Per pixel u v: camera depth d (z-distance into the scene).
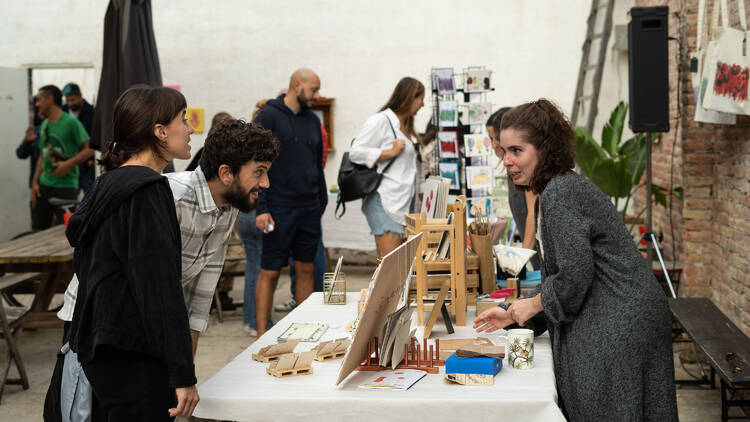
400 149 5.16
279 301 6.84
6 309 4.68
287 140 4.80
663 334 2.16
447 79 5.48
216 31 9.02
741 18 4.06
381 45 8.70
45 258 4.77
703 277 5.23
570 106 8.45
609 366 2.11
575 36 8.38
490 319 2.40
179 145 2.05
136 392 1.88
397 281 2.17
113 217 1.87
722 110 3.95
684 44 5.16
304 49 8.87
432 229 2.75
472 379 2.08
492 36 8.51
